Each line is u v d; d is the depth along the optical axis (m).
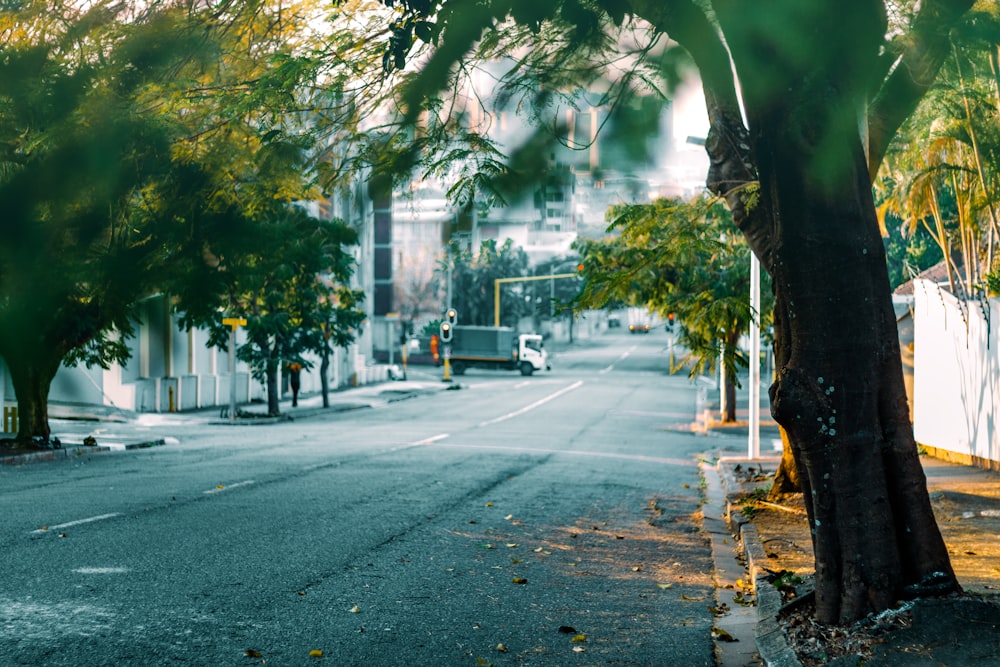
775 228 6.27
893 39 7.67
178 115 4.95
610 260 19.67
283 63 5.84
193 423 33.69
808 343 6.20
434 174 3.69
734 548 11.02
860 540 6.24
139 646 6.50
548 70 3.51
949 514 12.04
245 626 7.14
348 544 10.56
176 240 2.22
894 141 11.59
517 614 7.77
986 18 7.35
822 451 6.28
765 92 4.36
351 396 50.47
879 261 6.18
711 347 12.84
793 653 6.09
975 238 17.12
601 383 61.31
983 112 12.43
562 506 14.27
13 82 2.27
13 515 12.05
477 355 73.44
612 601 8.33
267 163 5.04
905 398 6.33
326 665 6.25
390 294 85.75
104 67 2.58
